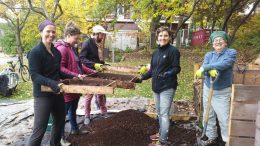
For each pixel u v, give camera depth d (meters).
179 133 5.08
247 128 3.21
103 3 13.97
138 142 4.70
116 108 6.93
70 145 4.61
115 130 4.98
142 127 5.12
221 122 4.18
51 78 3.85
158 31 4.30
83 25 14.19
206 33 26.22
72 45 4.64
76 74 4.36
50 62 3.79
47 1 13.07
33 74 3.66
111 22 16.19
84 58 5.36
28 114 6.34
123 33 28.66
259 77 4.72
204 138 4.48
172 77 4.30
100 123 5.38
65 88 3.70
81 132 5.05
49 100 3.82
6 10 15.02
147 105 6.96
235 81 4.80
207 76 4.28
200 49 23.30
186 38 30.81
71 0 13.64
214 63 4.00
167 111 4.38
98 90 3.71
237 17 16.16
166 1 10.15
